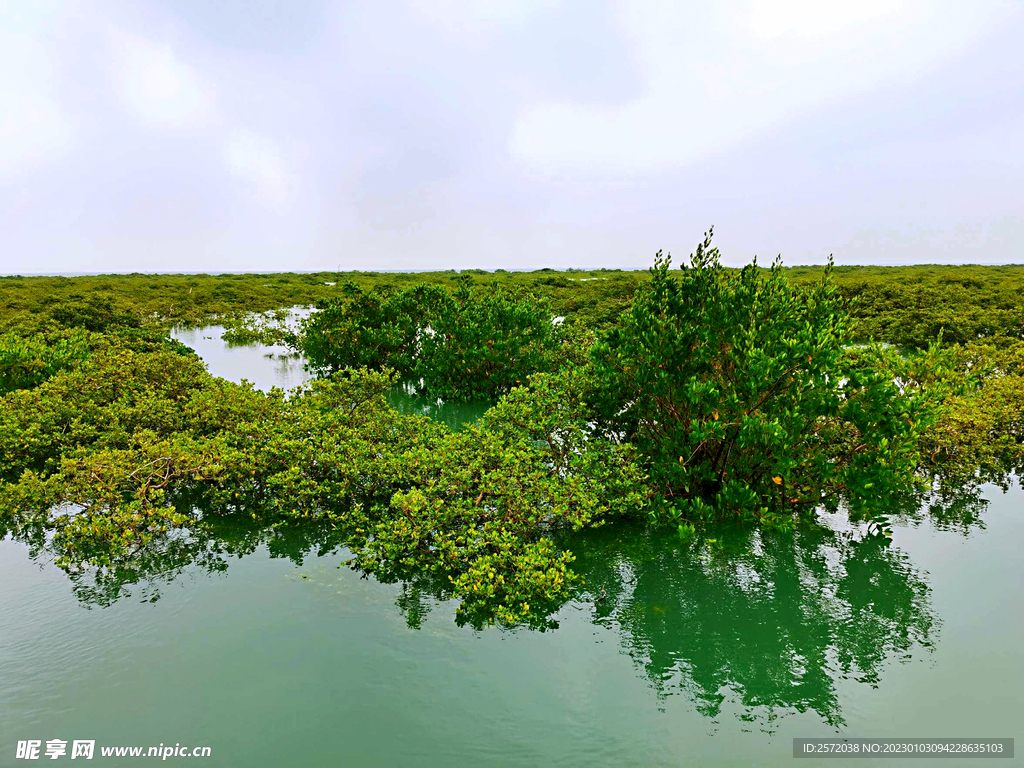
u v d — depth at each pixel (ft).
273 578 19.84
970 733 13.44
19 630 16.81
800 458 24.14
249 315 105.19
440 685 14.97
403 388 53.06
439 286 60.90
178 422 32.40
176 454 25.54
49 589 18.97
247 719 13.75
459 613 18.03
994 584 19.35
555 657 16.10
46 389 34.30
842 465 24.48
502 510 23.02
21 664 15.43
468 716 13.94
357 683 14.98
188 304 111.04
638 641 16.84
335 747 13.00
